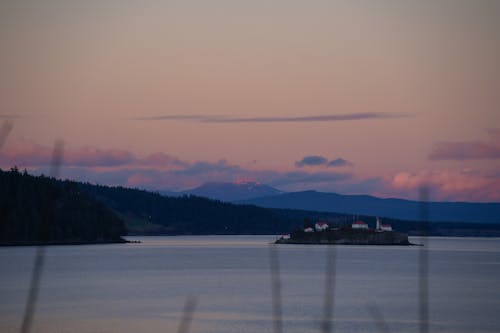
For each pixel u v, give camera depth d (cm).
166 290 12019
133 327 7619
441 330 7594
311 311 8994
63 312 8812
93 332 7281
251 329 7494
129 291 11812
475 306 9762
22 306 9375
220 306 9562
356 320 8212
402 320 8244
